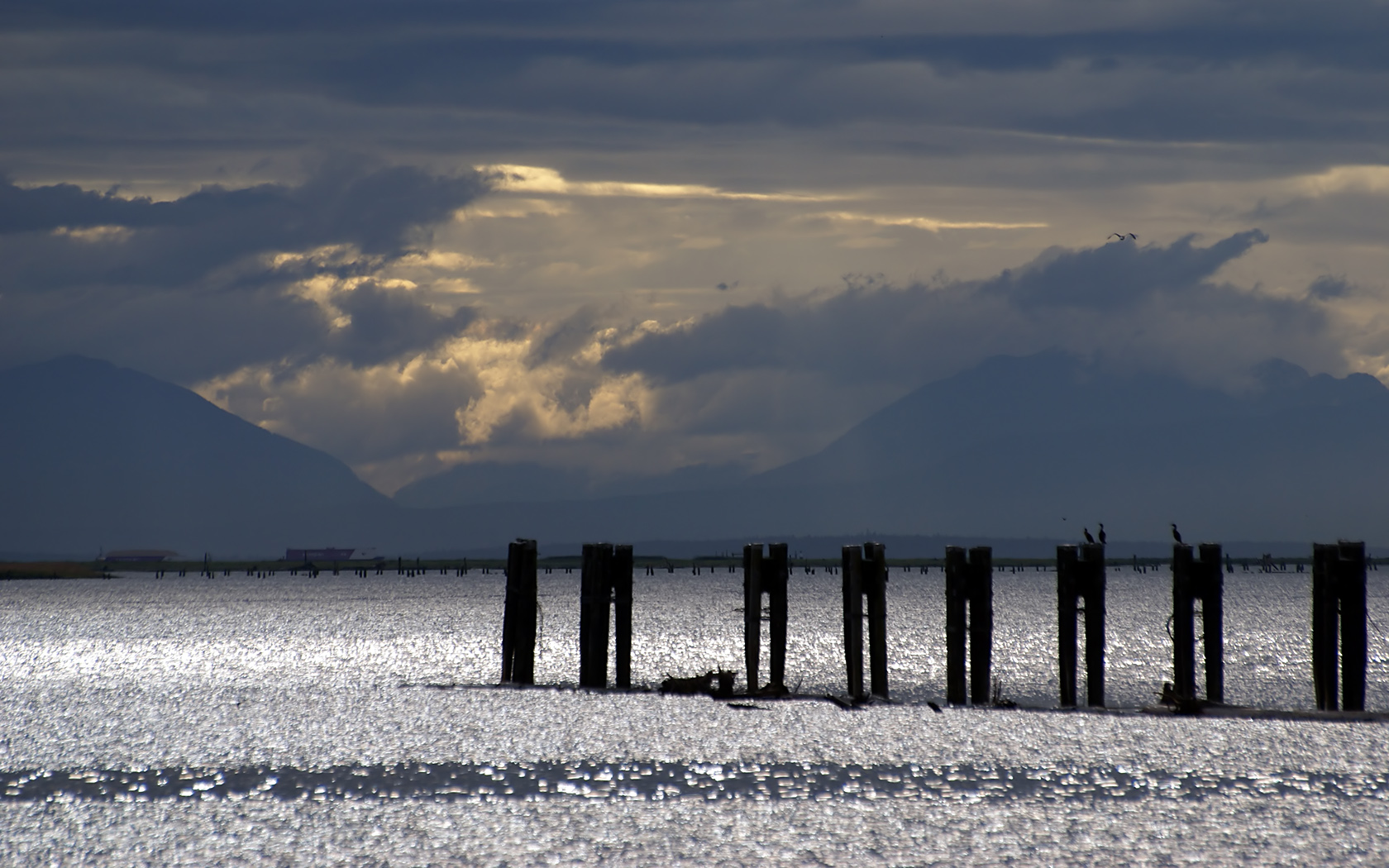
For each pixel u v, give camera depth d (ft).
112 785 248.73
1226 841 205.05
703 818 219.61
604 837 209.36
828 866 193.77
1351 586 267.39
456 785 244.01
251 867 195.83
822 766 253.44
